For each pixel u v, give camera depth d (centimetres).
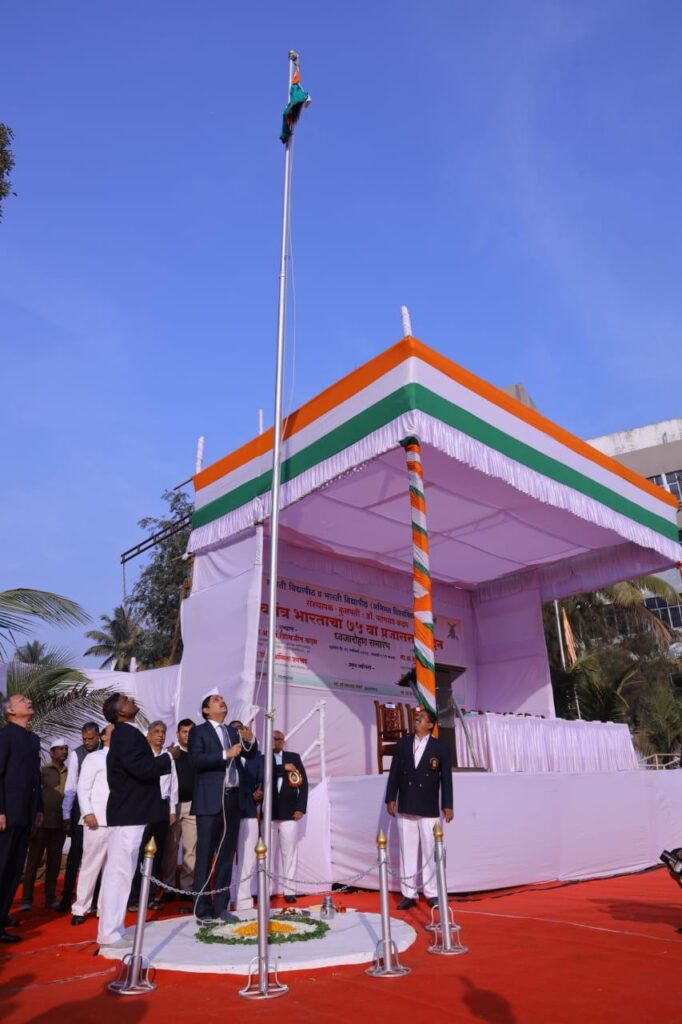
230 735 662
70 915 718
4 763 609
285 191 831
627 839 952
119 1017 364
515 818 783
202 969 442
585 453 1094
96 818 658
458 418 862
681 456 4778
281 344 764
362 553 1297
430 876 653
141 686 1308
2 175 995
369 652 1302
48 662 1166
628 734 1245
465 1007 356
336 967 447
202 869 603
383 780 761
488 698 1449
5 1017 370
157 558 2662
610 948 465
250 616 986
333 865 794
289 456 968
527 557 1365
